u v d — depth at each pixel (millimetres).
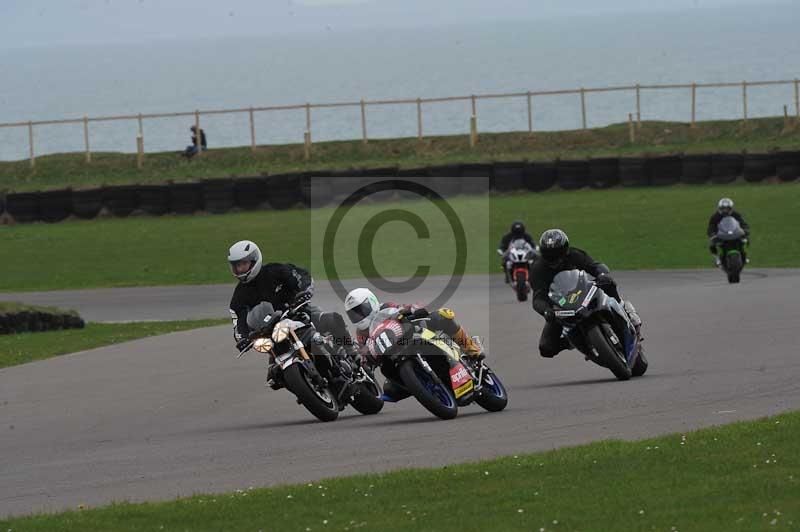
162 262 123625
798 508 23547
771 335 57844
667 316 70188
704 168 162250
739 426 32406
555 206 151125
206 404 48000
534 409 40625
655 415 37031
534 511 24969
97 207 161750
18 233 151625
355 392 42312
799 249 112375
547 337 47375
